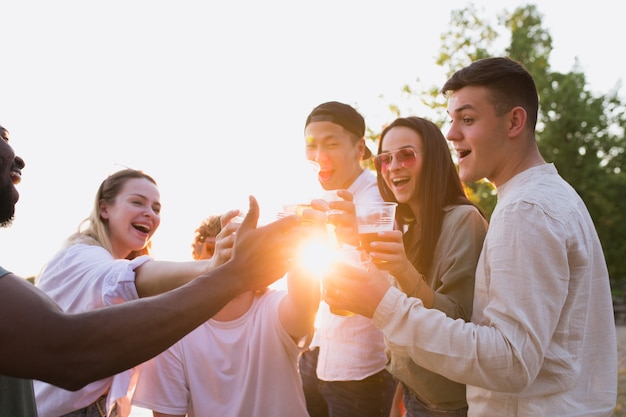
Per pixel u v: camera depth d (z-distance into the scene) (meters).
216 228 3.17
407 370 2.43
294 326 2.71
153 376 2.78
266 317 2.79
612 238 31.16
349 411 3.45
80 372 1.23
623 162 32.41
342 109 3.84
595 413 1.97
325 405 3.88
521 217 1.89
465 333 1.86
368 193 3.79
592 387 2.02
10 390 1.45
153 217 3.10
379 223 2.13
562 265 1.86
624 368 10.33
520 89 2.15
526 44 25.16
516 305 1.82
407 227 2.90
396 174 2.73
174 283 2.05
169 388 2.77
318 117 3.85
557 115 29.89
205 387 2.76
